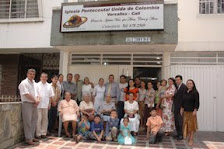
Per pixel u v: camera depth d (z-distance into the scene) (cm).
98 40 745
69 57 901
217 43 818
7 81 1043
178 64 841
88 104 693
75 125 655
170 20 706
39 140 617
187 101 597
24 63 1074
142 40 713
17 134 572
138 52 851
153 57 848
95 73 877
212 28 826
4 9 947
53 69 1081
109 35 739
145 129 754
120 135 629
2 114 505
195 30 833
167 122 680
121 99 757
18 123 575
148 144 602
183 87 657
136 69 860
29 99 572
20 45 916
